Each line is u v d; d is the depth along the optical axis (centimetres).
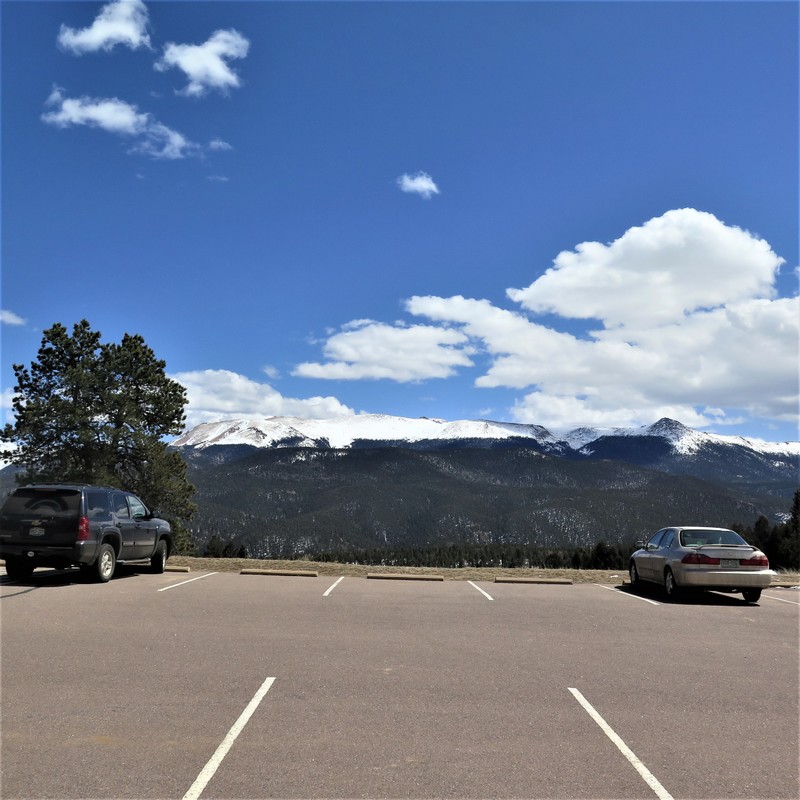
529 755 546
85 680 725
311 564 2084
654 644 974
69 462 3238
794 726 627
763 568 1427
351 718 624
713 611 1299
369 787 483
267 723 607
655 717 645
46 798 461
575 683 756
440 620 1128
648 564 1612
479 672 793
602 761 537
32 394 3300
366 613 1180
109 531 1515
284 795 470
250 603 1259
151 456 3291
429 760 532
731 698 709
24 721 602
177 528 3400
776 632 1088
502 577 1839
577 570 2052
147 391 3469
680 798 477
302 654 861
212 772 504
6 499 1464
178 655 841
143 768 509
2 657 810
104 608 1159
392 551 16800
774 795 484
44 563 1439
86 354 3372
